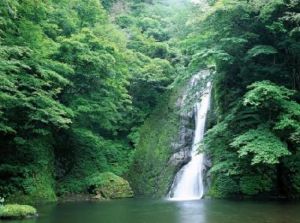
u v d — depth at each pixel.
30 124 17.58
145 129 25.52
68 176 21.39
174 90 25.78
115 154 24.67
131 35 32.06
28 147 18.36
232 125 17.53
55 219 10.98
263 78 17.59
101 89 20.78
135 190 23.19
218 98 19.44
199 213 11.84
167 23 38.03
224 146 17.69
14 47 13.98
